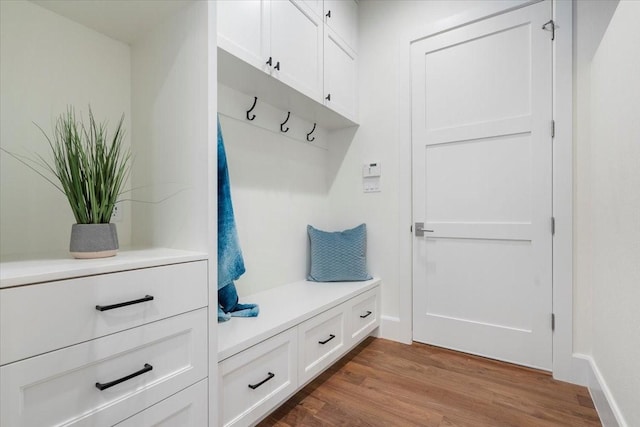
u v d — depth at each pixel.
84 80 1.16
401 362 1.96
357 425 1.37
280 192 2.13
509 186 1.96
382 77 2.41
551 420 1.41
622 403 1.18
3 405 0.62
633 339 1.08
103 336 0.77
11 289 0.63
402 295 2.29
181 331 0.95
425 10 2.25
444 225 2.17
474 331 2.06
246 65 1.49
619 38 1.23
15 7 1.00
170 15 1.12
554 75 1.82
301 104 2.03
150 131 1.20
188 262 0.97
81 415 0.73
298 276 2.29
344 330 1.89
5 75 0.98
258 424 1.38
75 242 0.86
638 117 1.04
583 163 1.74
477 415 1.44
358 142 2.51
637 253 1.05
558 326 1.78
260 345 1.27
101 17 1.12
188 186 1.07
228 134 1.76
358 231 2.40
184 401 0.95
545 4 1.86
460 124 2.12
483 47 2.05
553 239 1.82
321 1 2.03
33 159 1.03
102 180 0.91
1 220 0.97
